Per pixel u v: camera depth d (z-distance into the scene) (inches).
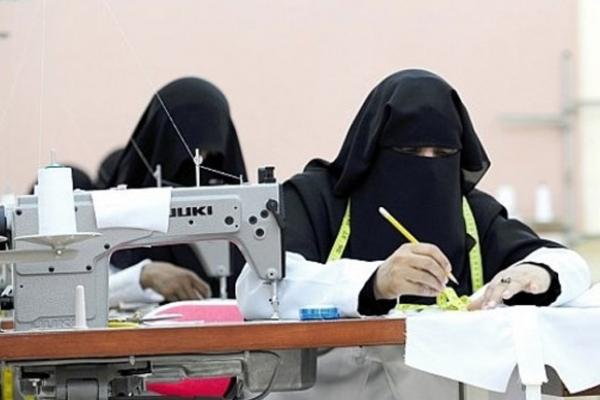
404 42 354.6
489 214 178.5
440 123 167.9
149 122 245.6
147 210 144.0
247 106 338.6
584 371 128.2
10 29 238.4
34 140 246.1
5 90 235.1
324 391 169.5
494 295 149.0
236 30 339.0
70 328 136.3
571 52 385.4
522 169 388.2
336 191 173.9
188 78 246.4
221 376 130.9
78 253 136.4
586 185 390.3
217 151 238.8
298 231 169.3
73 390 124.8
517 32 381.7
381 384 167.9
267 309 152.4
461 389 153.8
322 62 343.0
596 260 388.8
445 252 169.5
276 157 334.6
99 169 272.1
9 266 158.2
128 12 324.8
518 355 125.8
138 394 139.3
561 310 128.6
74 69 260.2
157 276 232.8
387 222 169.6
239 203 147.5
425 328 125.6
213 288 249.9
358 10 349.1
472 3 374.9
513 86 383.6
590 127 388.5
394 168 169.6
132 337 119.1
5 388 168.1
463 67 377.1
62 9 254.5
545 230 385.4
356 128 173.5
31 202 141.7
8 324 154.5
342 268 152.6
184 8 333.7
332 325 123.0
